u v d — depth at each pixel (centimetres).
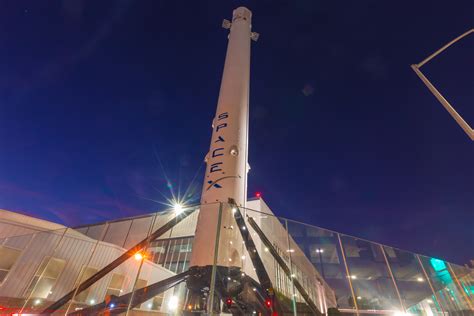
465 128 1019
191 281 1013
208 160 1473
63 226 2141
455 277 1357
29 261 1509
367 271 1241
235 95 1748
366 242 1307
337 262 1358
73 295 1137
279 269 1412
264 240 1220
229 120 1587
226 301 951
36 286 1484
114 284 1767
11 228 1574
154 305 1809
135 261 1942
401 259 1308
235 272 1029
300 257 1505
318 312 1049
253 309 1005
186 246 2628
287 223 1220
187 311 982
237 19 2428
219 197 1248
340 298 1265
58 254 1625
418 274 1293
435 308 1212
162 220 2922
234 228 1117
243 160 1457
